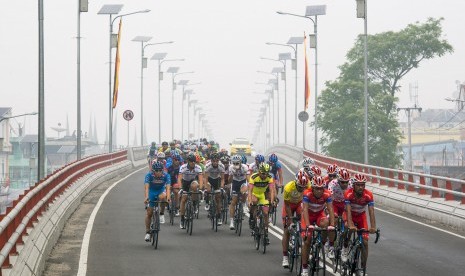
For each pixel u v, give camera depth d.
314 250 15.16
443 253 18.78
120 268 16.42
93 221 24.73
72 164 29.78
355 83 93.12
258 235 19.23
